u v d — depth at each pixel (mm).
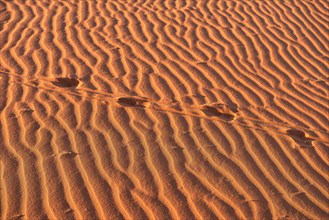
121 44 7457
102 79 6406
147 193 4438
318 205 4449
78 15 8430
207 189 4531
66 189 4430
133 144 5102
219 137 5312
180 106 5879
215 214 4242
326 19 8938
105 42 7488
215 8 9109
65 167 4695
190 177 4676
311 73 7039
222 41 7809
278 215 4297
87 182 4527
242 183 4645
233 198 4441
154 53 7238
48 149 4938
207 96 6176
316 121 5797
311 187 4668
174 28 8156
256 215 4266
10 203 4246
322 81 6828
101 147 5023
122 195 4395
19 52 7004
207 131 5398
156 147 5078
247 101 6125
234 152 5078
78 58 6938
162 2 9266
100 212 4188
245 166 4883
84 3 8977
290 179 4754
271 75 6871
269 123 5664
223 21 8570
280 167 4910
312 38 8180
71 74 6484
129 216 4164
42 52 7051
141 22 8305
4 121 5344
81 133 5223
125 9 8820
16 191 4379
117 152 4961
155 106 5832
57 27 7898
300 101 6238
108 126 5375
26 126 5277
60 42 7398
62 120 5422
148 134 5281
